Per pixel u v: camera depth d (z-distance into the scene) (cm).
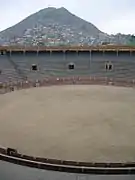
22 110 2755
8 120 2447
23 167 1435
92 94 3428
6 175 1476
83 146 1880
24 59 4397
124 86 3931
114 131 2181
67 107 2856
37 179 1423
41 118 2505
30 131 2172
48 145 1894
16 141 1967
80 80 4122
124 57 4403
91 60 4409
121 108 2823
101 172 1350
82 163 1397
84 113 2652
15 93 3516
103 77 4200
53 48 4462
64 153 1772
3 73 4181
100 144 1917
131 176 1355
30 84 3947
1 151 1569
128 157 1716
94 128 2244
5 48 4397
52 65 4375
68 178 1381
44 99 3198
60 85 3984
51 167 1390
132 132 2159
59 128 2238
